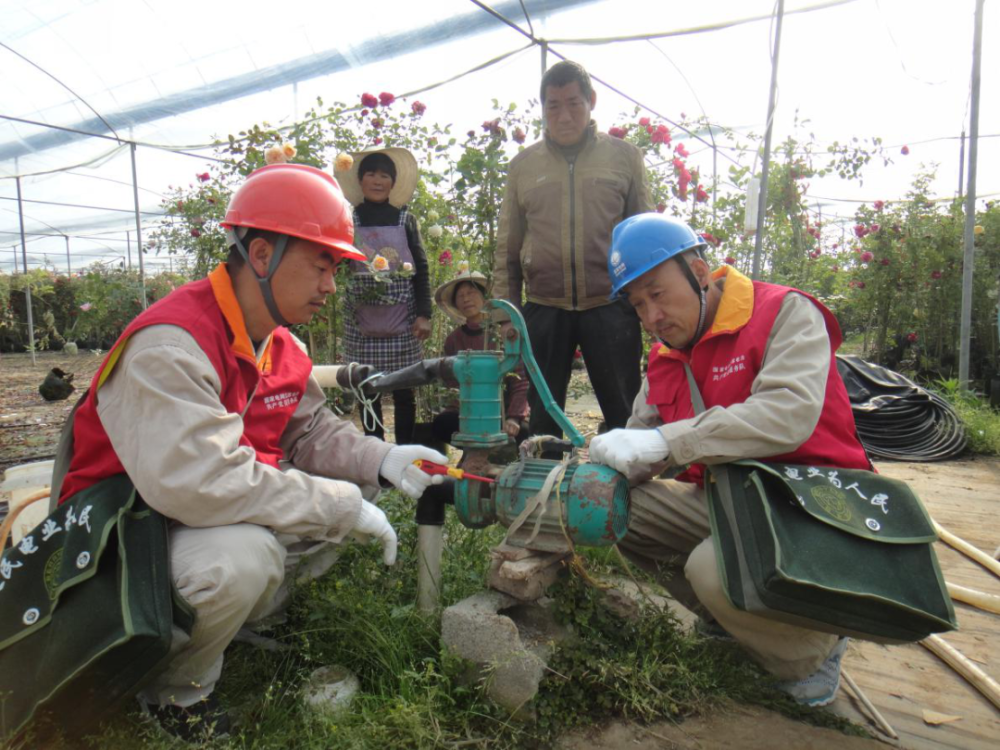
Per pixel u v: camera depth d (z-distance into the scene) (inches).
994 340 310.0
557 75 123.9
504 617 70.2
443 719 67.8
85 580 59.2
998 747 69.2
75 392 359.6
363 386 88.4
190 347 64.5
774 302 77.4
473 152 153.3
